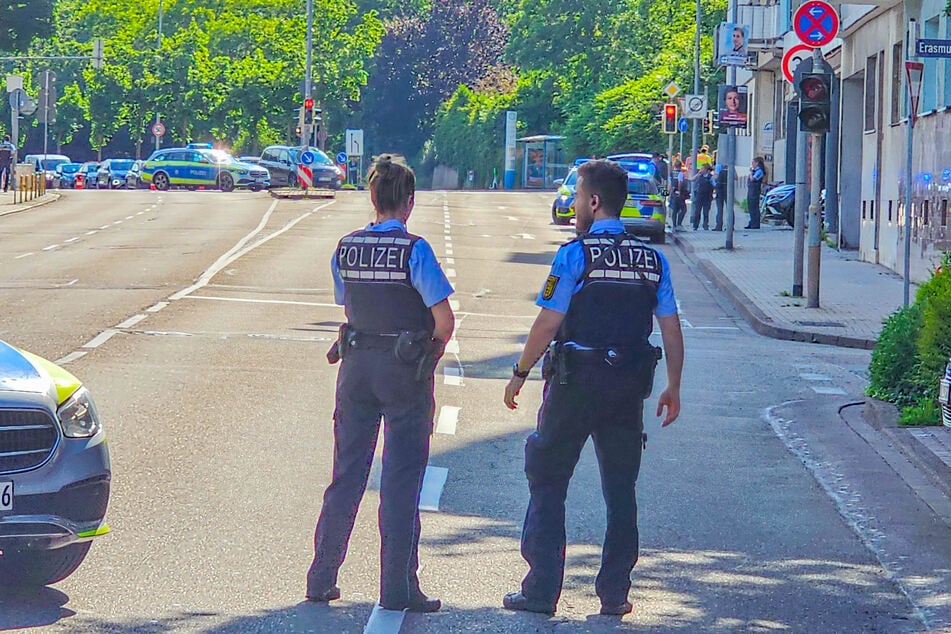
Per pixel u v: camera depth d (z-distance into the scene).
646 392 7.56
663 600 8.09
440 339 7.57
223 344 18.73
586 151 88.69
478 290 27.47
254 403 14.30
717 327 23.28
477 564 8.71
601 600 7.77
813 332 21.62
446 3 118.25
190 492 10.35
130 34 115.75
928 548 9.47
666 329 7.61
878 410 14.37
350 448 7.71
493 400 15.20
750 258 35.19
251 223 44.00
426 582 8.29
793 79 25.14
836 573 8.80
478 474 11.40
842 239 39.00
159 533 9.17
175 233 39.69
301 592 7.95
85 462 7.74
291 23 104.19
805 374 17.88
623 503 7.69
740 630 7.54
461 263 32.94
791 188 48.53
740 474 11.88
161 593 7.88
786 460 12.52
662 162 50.16
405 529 7.58
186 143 104.00
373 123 119.50
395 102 118.81
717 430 13.95
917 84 20.16
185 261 31.28
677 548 9.34
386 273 7.52
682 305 26.50
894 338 15.08
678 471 11.95
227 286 26.42
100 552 8.69
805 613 7.91
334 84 101.56
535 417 14.20
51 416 7.63
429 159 121.12
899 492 11.23
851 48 37.66
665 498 10.88
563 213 47.53
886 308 24.70
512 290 27.66
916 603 8.16
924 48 19.20
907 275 20.30
